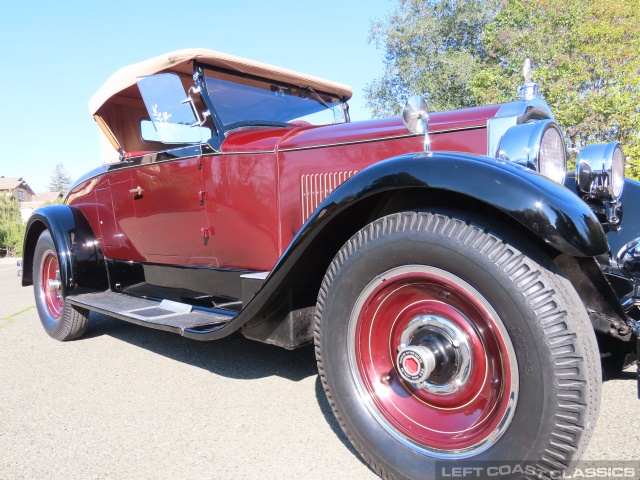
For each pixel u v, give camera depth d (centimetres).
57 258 379
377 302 185
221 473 192
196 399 270
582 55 1132
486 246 154
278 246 273
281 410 250
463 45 1911
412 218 172
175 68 308
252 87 336
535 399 143
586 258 167
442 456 162
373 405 183
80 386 299
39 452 216
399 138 237
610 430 212
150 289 361
